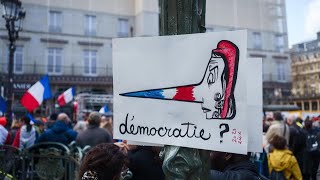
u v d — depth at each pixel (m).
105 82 31.25
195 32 1.47
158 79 1.51
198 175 1.42
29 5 28.84
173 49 1.49
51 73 29.97
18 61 28.53
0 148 4.43
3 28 9.43
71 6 31.25
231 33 1.39
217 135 1.39
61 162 4.31
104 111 15.91
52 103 27.44
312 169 6.11
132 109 1.55
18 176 4.55
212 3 35.94
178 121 1.47
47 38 29.66
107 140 5.61
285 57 38.34
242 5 37.31
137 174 2.87
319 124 9.52
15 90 27.72
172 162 1.43
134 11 34.00
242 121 1.36
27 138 6.25
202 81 1.44
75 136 5.98
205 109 1.42
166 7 1.50
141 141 1.52
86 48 31.59
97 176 1.74
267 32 38.03
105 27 32.59
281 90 37.53
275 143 4.88
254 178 1.99
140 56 1.55
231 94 1.38
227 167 2.14
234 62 1.38
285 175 4.71
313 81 40.16
